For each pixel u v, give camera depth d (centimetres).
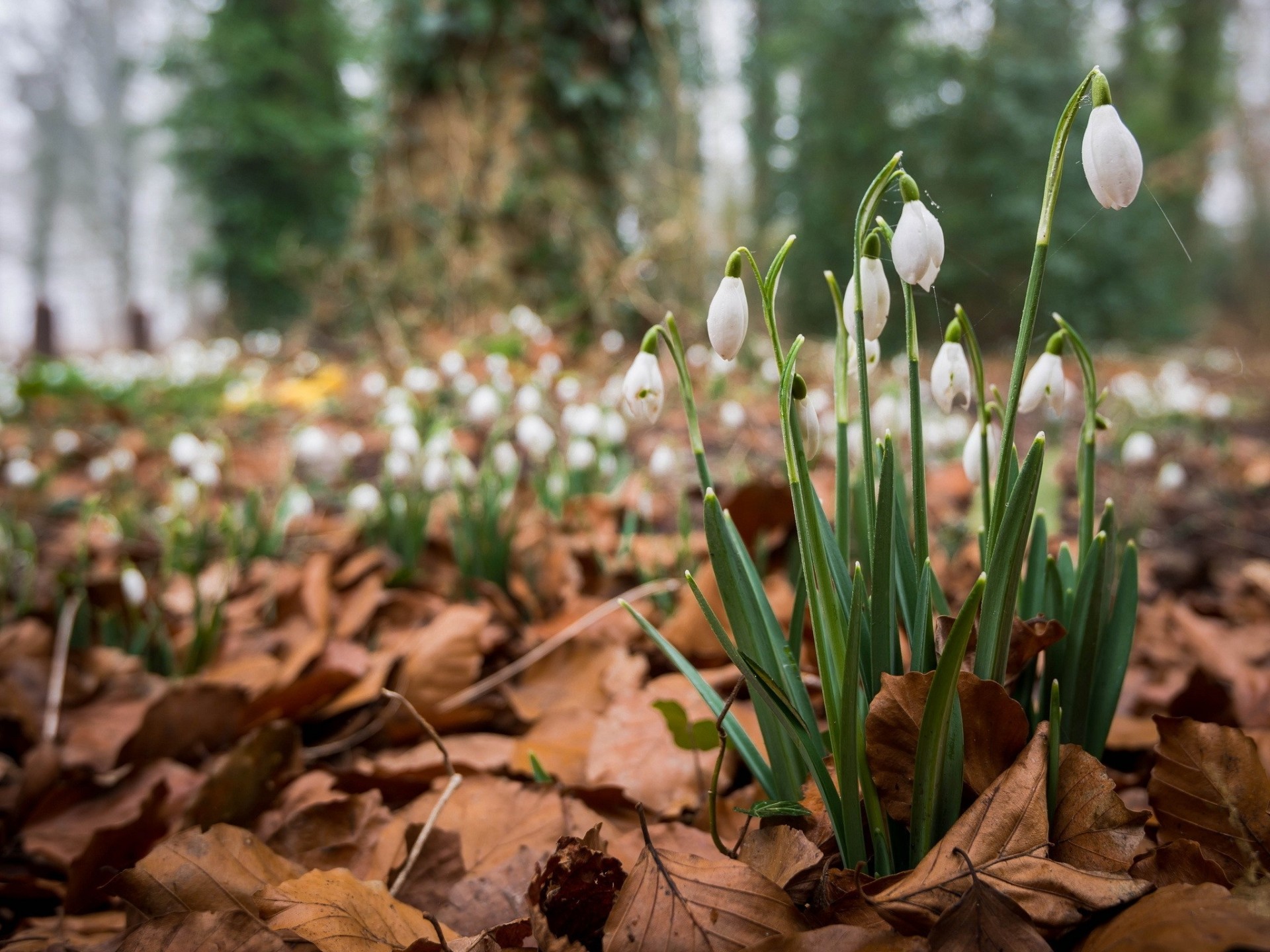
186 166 370
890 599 26
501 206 176
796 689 28
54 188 1187
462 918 28
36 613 53
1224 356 331
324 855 32
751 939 24
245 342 246
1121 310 328
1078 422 137
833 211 329
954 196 308
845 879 26
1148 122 432
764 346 164
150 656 50
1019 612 30
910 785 26
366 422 125
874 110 322
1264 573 61
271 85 366
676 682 42
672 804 34
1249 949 21
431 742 40
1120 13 440
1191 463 118
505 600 52
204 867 28
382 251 190
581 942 26
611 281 178
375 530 66
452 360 115
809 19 336
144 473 102
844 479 29
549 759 38
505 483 64
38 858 36
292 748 35
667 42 190
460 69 180
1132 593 29
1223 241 617
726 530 28
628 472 77
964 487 85
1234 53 480
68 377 149
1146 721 38
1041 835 25
